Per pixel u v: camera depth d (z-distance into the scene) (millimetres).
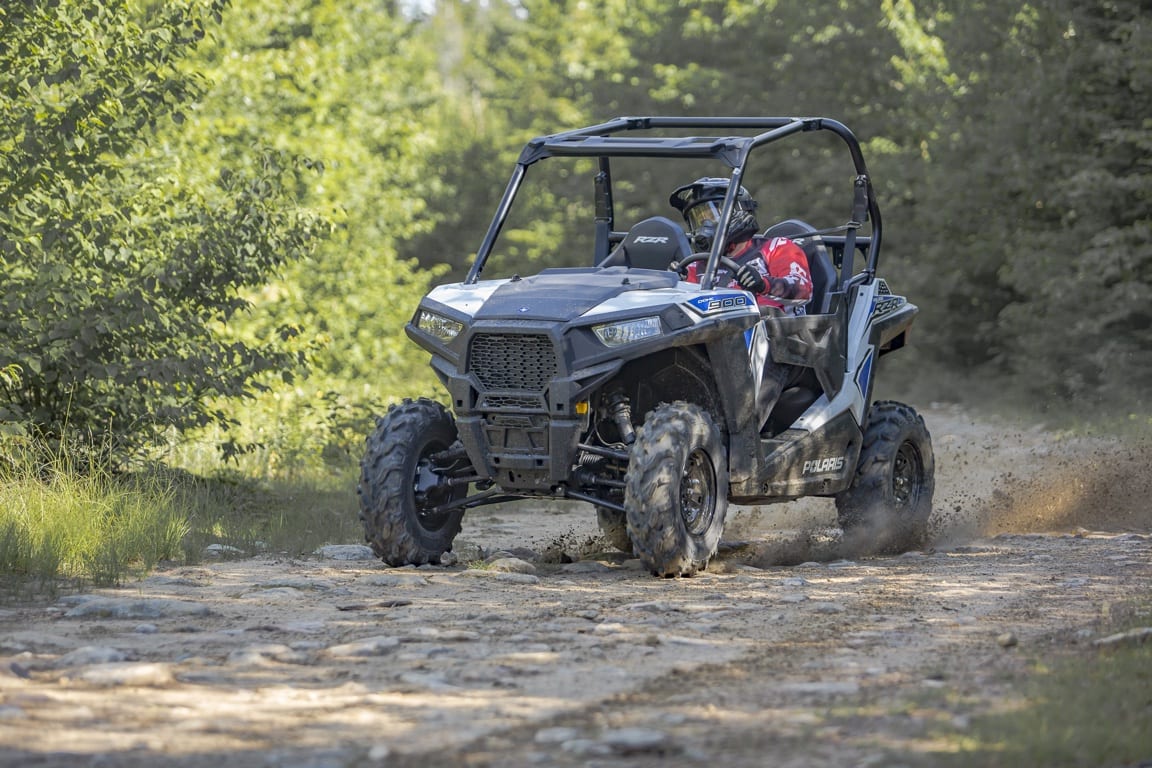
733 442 12430
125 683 7504
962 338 43250
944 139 40188
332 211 19516
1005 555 13539
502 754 6328
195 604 9977
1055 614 9914
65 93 17062
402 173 51500
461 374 11891
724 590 11086
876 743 6434
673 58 60844
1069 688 7320
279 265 17938
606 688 7531
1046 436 27812
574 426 11586
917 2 45875
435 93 70562
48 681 7586
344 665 8078
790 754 6301
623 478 12320
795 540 14180
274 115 41688
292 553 13336
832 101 49125
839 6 48906
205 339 17359
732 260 13297
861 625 9477
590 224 65062
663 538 11484
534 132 78938
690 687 7594
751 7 57312
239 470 19203
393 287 46281
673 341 11625
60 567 11656
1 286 15953
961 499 18609
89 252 16812
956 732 6602
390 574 11812
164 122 27953
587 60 80500
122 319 15812
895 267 43500
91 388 16531
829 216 47438
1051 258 34594
